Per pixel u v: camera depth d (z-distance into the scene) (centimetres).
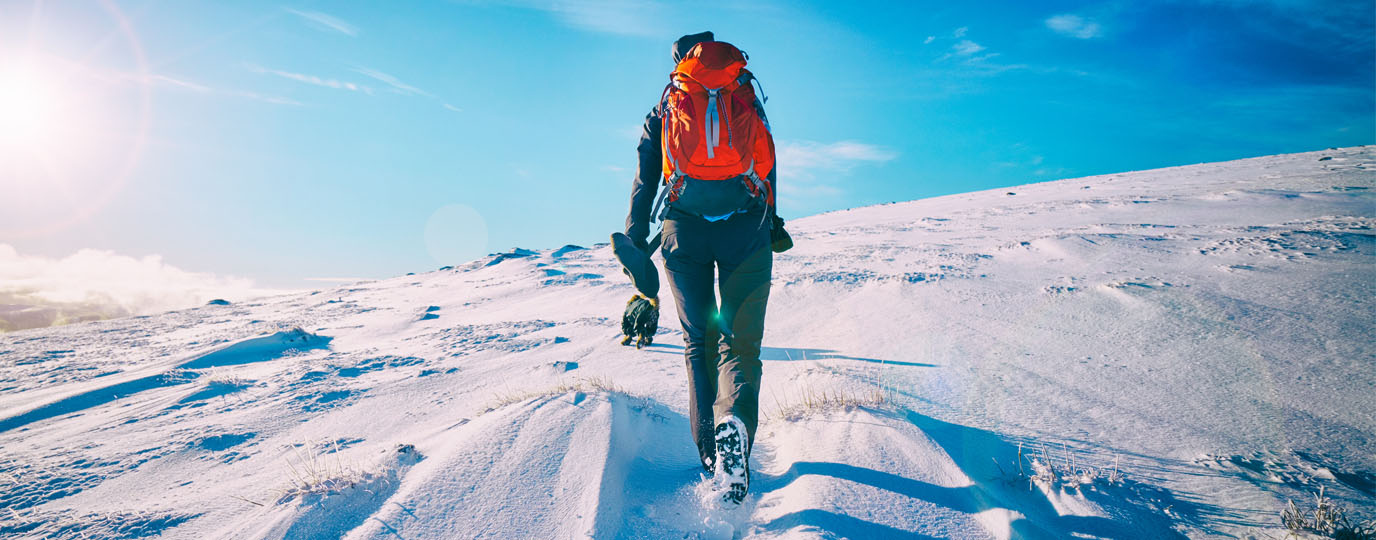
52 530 237
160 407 504
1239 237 816
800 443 257
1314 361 331
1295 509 178
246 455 349
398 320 1195
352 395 497
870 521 187
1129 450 238
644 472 247
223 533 209
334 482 226
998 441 250
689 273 233
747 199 213
